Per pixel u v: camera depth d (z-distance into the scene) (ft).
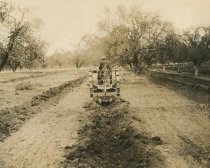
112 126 55.21
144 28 132.16
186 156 36.55
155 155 36.76
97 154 39.93
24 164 35.73
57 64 420.77
